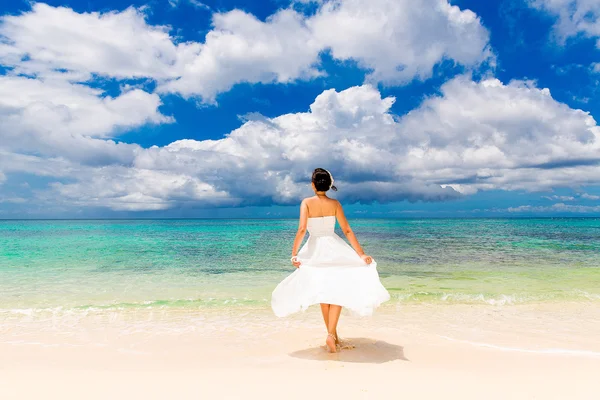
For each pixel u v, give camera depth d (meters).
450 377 3.30
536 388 3.03
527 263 12.38
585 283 9.00
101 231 37.97
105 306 6.83
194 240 24.39
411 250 16.50
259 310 6.60
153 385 3.12
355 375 3.36
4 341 4.81
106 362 3.92
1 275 10.52
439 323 5.66
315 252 4.00
